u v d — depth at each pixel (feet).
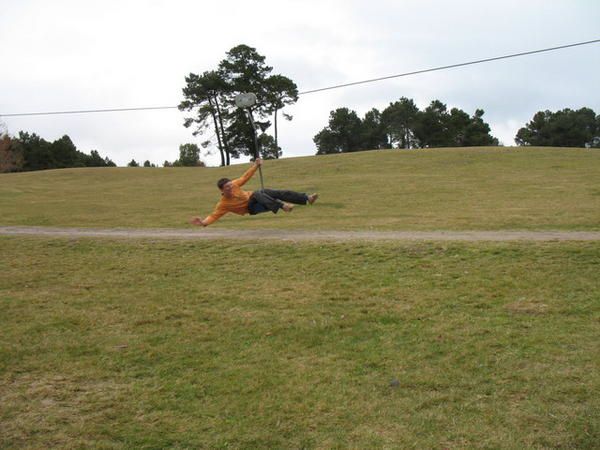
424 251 36.01
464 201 63.87
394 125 315.58
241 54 213.46
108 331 26.76
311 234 44.21
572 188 71.36
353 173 106.83
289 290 30.89
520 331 24.43
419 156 124.98
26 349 24.97
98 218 63.26
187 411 19.94
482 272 31.63
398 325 25.76
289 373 22.13
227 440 18.26
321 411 19.56
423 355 22.90
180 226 54.39
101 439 18.49
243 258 37.37
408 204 63.87
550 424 18.16
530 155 116.78
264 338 25.23
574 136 276.62
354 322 26.30
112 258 39.63
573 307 26.45
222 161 224.74
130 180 130.52
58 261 39.58
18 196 99.66
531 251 34.58
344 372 21.99
